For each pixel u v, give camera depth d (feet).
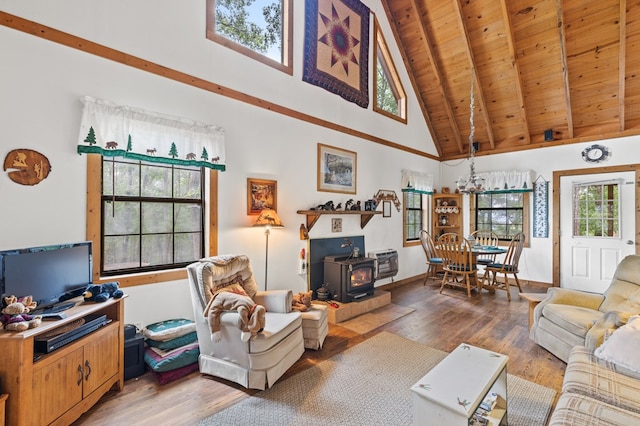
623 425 4.28
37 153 7.47
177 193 10.24
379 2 17.69
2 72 7.08
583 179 17.29
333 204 14.61
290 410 6.69
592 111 16.52
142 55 9.15
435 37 17.48
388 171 18.29
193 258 10.55
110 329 7.13
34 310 6.23
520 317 12.71
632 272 8.38
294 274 13.14
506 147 19.88
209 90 10.59
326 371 8.34
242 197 11.43
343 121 15.51
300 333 8.98
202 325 8.13
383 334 10.95
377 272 16.46
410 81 19.86
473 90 18.26
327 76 14.42
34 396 5.31
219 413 6.57
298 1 13.51
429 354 9.37
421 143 21.06
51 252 6.56
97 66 8.36
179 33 9.95
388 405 6.88
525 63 16.19
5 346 5.11
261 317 7.37
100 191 8.54
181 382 7.79
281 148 12.74
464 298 15.65
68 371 5.99
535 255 18.72
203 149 10.12
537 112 17.95
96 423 6.23
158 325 8.93
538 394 7.22
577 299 9.44
